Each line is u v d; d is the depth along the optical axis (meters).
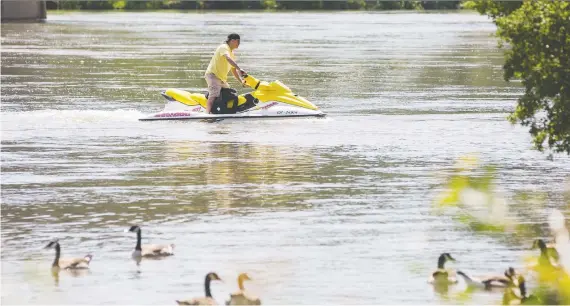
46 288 22.72
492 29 157.38
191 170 36.81
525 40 27.81
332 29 153.38
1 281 23.25
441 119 51.88
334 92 66.38
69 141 43.91
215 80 49.69
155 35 135.50
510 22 27.86
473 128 48.47
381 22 179.88
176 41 122.81
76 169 37.12
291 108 50.69
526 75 28.28
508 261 24.59
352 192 32.88
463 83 73.19
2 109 54.94
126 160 39.00
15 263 24.72
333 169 37.12
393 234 27.34
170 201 31.47
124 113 52.59
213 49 108.69
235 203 31.19
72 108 55.78
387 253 25.45
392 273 23.75
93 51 105.12
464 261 24.62
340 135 45.75
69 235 27.34
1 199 31.78
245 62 91.69
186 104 50.38
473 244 26.27
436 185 34.00
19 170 36.88
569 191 32.81
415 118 52.25
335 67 87.00
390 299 21.80
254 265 24.41
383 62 92.94
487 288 22.39
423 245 26.19
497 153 40.94
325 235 27.23
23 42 120.06
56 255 24.36
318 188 33.56
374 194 32.56
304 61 93.56
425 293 22.20
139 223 28.66
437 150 41.72
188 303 20.61
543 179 35.12
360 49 111.25
